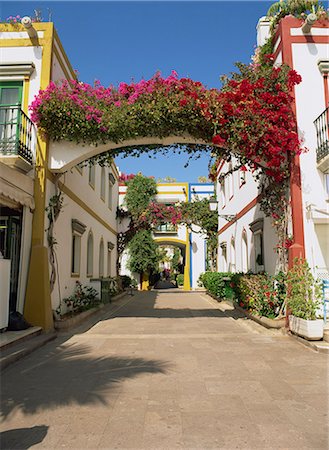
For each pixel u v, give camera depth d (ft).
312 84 29.32
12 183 25.23
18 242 28.12
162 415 12.35
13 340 22.00
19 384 15.84
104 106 28.78
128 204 82.89
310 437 10.69
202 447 10.14
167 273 195.93
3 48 30.99
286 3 31.86
